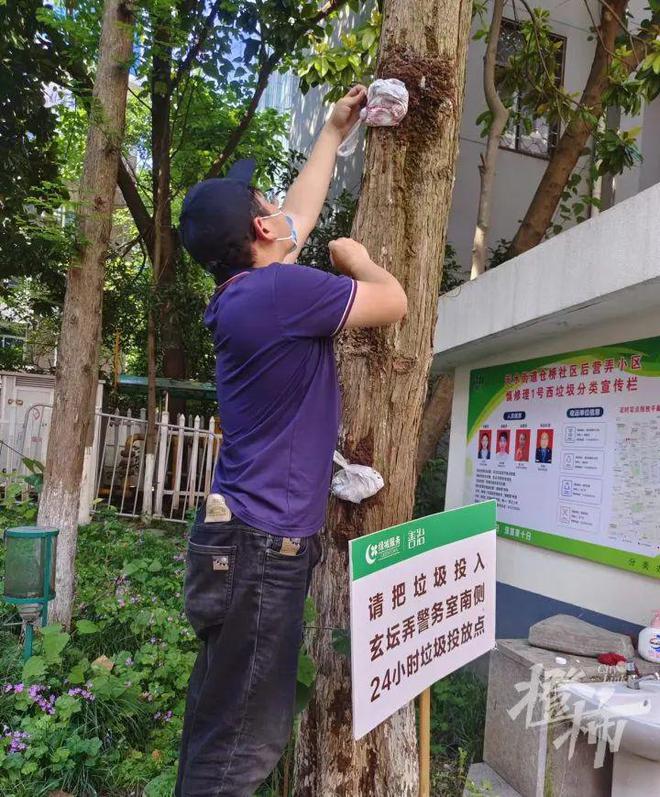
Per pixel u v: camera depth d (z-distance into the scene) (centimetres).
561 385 351
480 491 417
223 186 160
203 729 150
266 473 147
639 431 299
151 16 511
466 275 854
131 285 1062
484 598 206
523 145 894
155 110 909
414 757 202
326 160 202
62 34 792
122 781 299
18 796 276
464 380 448
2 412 794
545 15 635
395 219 186
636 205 247
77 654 379
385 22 192
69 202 432
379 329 185
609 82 593
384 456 187
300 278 147
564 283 292
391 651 168
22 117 926
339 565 193
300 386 149
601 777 281
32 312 1233
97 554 610
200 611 147
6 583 354
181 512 891
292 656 151
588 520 324
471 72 852
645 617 293
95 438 804
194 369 1113
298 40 757
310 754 201
